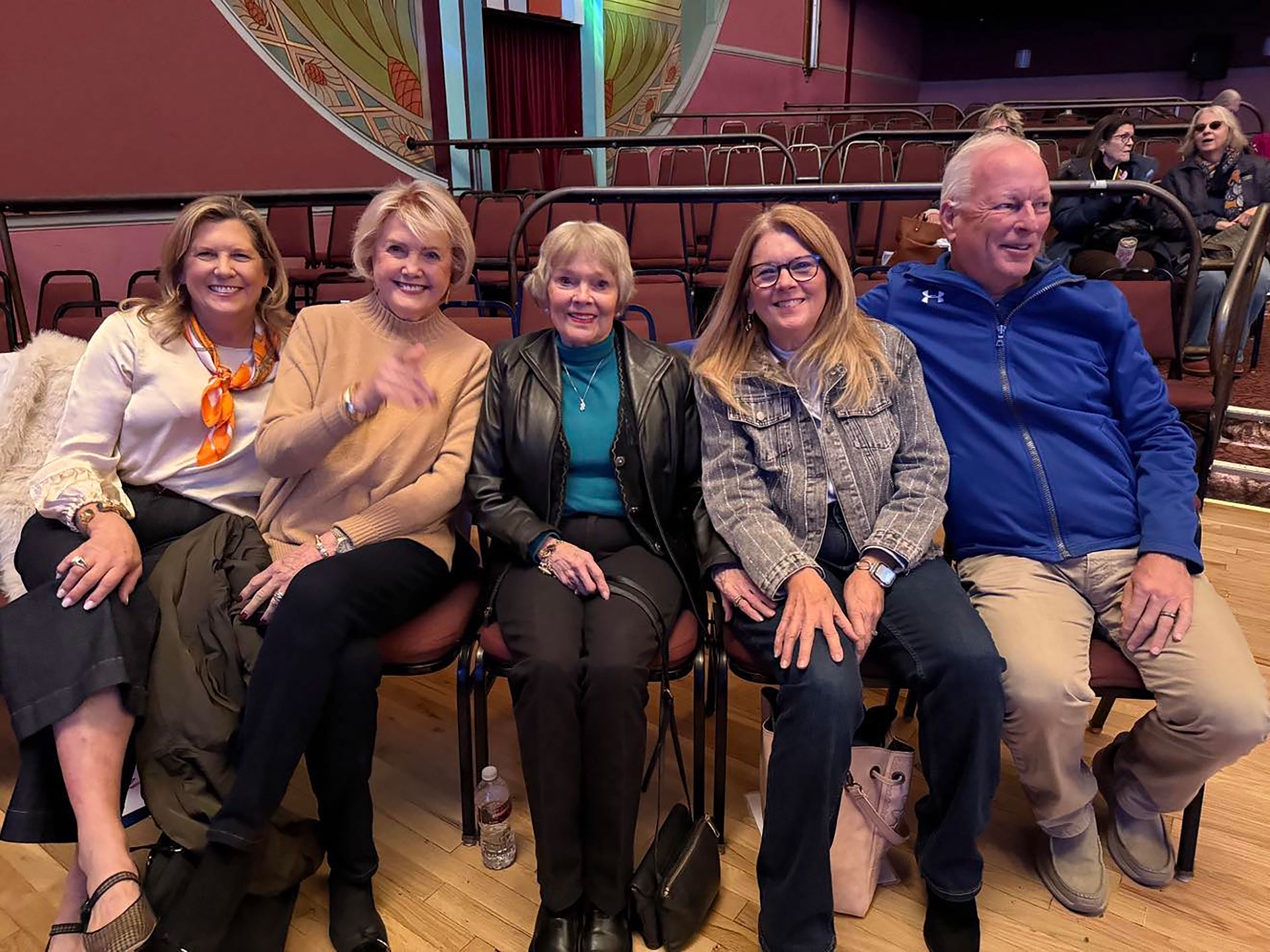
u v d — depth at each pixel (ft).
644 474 4.77
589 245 4.55
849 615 4.20
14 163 13.82
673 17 28.66
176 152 15.90
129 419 4.86
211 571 4.48
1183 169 12.11
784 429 4.63
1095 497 4.67
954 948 4.15
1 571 5.08
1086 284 4.89
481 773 4.93
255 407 5.11
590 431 4.81
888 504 4.62
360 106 19.10
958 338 4.91
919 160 17.08
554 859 4.02
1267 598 7.41
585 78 26.05
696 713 4.54
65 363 5.44
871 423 4.63
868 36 39.60
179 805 3.98
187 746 4.03
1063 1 40.60
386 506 4.57
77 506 4.49
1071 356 4.82
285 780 3.91
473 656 4.65
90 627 4.01
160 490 4.99
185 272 4.84
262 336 5.19
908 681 4.19
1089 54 42.14
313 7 17.79
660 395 4.81
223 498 5.08
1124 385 4.84
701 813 4.69
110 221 14.98
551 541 4.62
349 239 14.71
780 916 4.01
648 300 7.88
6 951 4.22
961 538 5.01
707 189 6.94
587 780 4.09
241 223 4.85
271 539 4.88
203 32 16.03
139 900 3.73
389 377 4.16
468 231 4.90
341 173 18.97
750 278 4.54
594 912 4.15
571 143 13.20
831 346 4.61
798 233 4.40
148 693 4.10
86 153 14.66
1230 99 14.52
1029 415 4.80
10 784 5.46
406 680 6.75
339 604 4.01
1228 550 8.36
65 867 4.80
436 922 4.45
